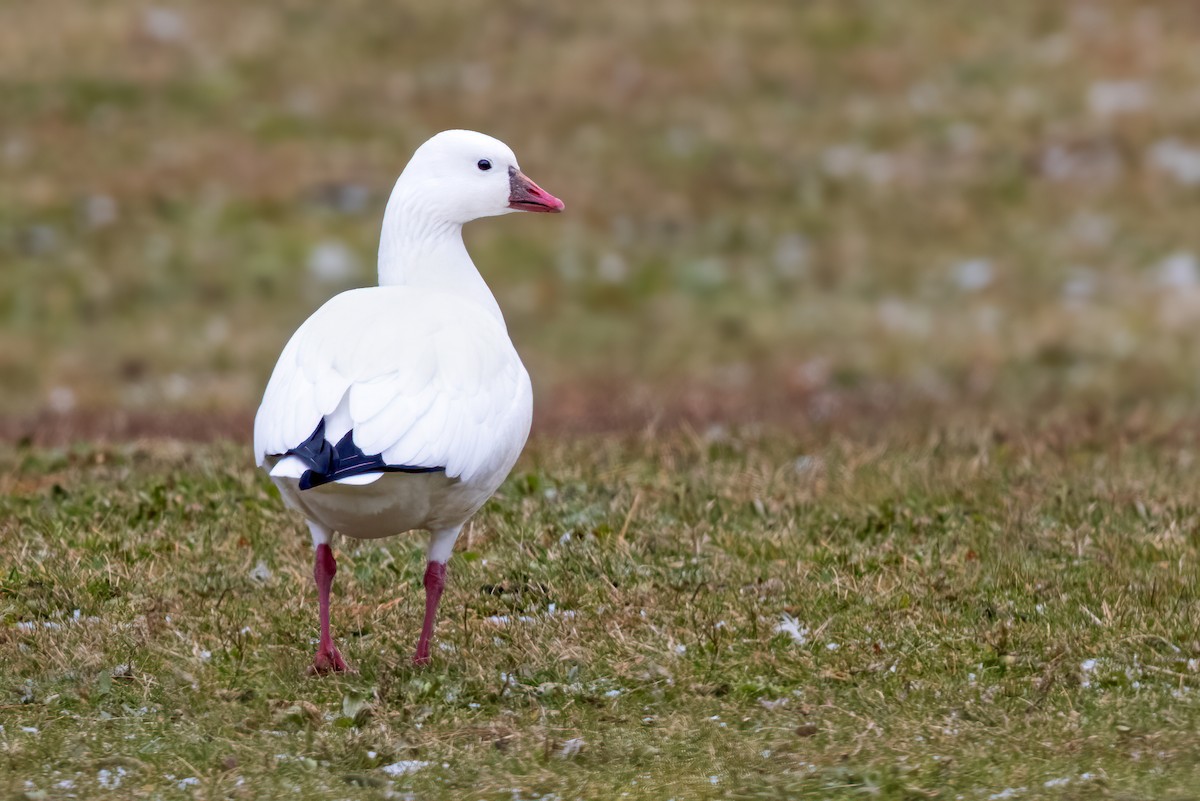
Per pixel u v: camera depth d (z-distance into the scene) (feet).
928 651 30.32
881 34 115.14
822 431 51.19
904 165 98.94
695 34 114.32
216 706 28.14
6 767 25.58
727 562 35.32
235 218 90.27
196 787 25.03
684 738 26.96
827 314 82.84
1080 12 118.21
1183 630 30.99
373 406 27.30
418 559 36.22
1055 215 93.30
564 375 75.25
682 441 48.21
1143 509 39.22
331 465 26.58
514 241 89.71
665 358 77.51
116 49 108.47
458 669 29.78
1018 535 37.09
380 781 25.21
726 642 30.96
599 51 111.55
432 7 116.67
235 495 40.11
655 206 93.86
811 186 96.43
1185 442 50.06
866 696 28.50
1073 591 33.47
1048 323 80.02
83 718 27.50
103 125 99.30
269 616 32.22
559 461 44.83
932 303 83.92
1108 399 66.23
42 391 70.85
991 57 112.27
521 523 38.11
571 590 33.63
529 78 108.17
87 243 86.94
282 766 25.82
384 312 29.19
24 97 101.24
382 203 92.94
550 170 96.99
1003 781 24.93
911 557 35.70
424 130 101.24
